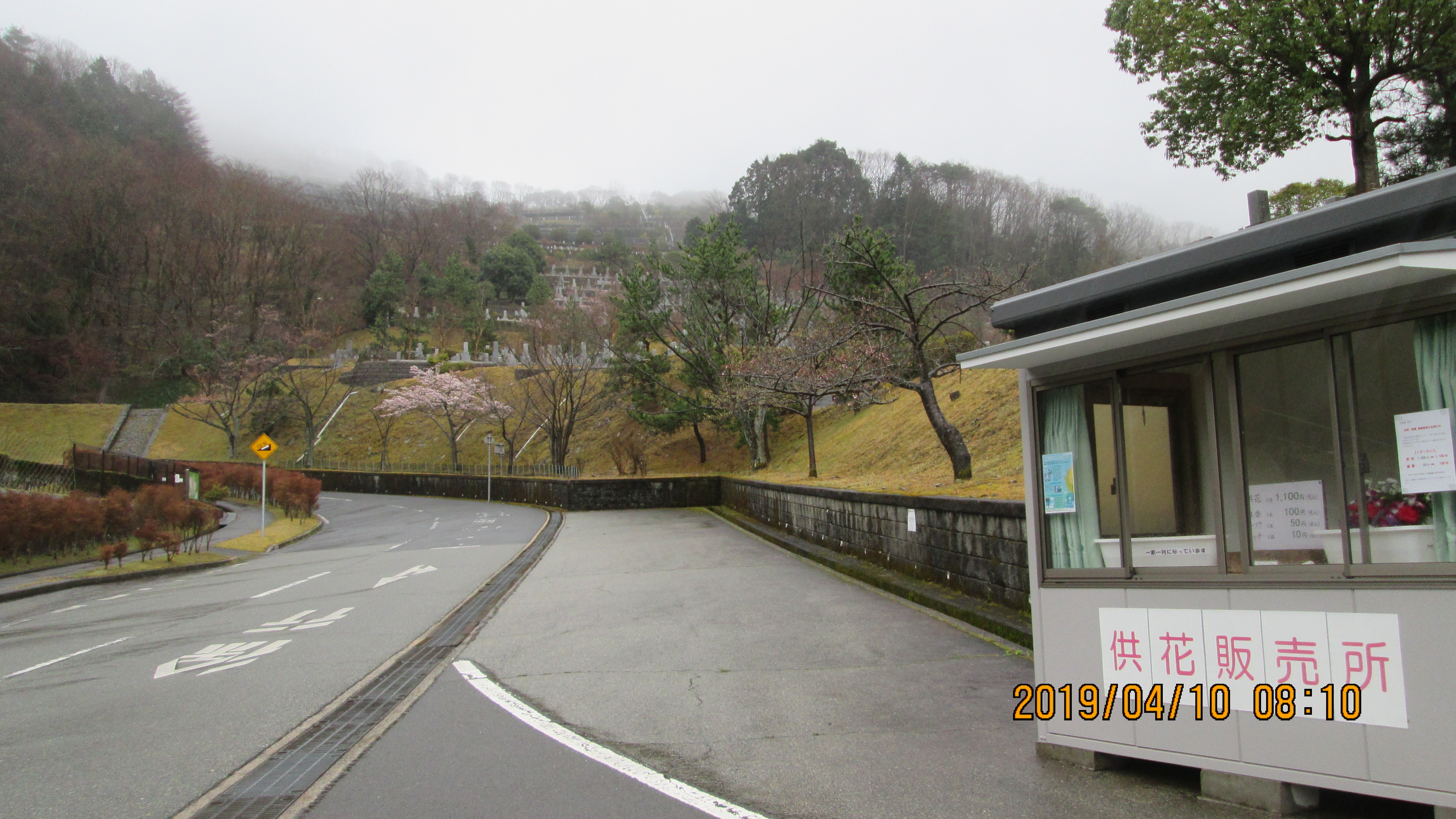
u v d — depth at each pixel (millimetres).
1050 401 5285
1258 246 4320
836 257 22031
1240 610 4172
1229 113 15359
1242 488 4270
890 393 27625
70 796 4734
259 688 7262
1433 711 3568
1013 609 8469
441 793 4539
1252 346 4246
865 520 13133
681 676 7148
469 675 7438
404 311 87812
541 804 4344
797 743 5270
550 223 170000
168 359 67812
